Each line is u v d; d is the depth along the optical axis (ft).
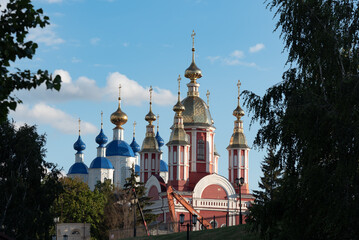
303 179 80.84
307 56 90.68
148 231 259.80
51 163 205.16
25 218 184.34
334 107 80.69
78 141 538.47
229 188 318.24
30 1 59.57
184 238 171.32
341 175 76.84
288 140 88.74
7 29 59.26
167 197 295.69
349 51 89.15
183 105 333.01
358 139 76.02
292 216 83.30
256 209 87.92
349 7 89.35
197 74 338.75
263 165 296.71
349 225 76.54
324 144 81.10
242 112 347.97
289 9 92.27
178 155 318.65
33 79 60.49
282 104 91.04
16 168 192.54
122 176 536.01
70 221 335.06
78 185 347.15
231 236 156.15
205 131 330.34
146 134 361.51
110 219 309.01
